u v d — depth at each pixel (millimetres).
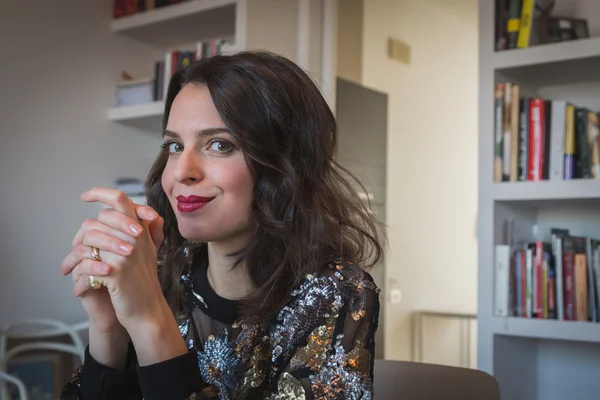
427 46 4777
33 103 3133
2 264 2984
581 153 2465
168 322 785
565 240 2500
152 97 3348
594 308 2418
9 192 3021
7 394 2543
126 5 3488
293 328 878
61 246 3230
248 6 2947
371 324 905
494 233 2564
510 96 2568
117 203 775
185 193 830
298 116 896
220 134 828
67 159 3270
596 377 2676
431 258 4754
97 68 3436
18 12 3086
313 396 829
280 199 874
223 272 912
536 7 2555
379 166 3928
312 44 3213
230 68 854
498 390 1150
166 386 756
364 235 1020
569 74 2650
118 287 751
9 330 2990
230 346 897
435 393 1166
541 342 2807
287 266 898
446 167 4957
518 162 2561
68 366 3156
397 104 4445
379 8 4289
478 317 2570
